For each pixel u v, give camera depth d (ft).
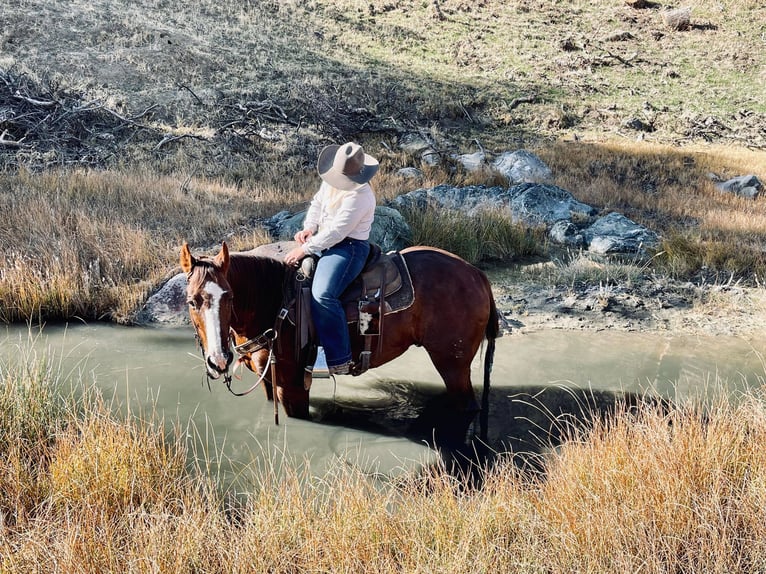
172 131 57.72
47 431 17.67
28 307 27.40
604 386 23.30
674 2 117.08
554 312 30.55
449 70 87.86
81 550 12.95
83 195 39.78
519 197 45.32
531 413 21.13
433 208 41.06
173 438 18.76
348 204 16.70
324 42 90.02
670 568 13.01
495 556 13.30
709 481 14.94
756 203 50.49
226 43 81.41
